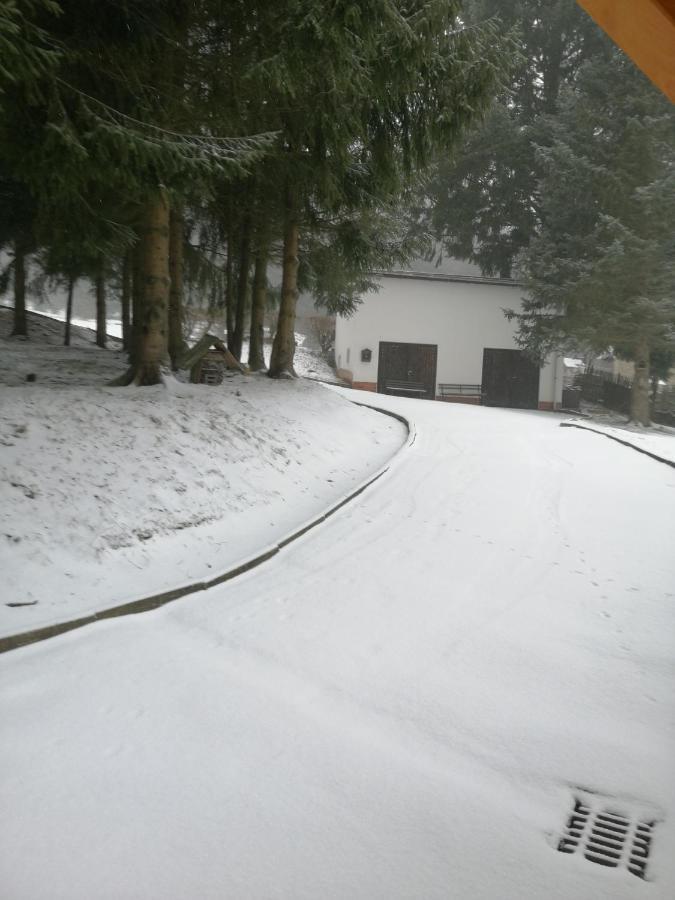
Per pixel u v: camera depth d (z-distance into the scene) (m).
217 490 7.61
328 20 8.09
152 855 2.72
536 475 10.98
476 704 4.06
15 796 3.03
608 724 3.89
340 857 2.76
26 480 6.09
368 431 13.52
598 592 6.01
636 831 3.03
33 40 7.12
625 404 32.56
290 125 11.52
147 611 5.20
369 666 4.50
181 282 14.10
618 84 25.17
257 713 3.85
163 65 9.31
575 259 26.36
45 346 20.30
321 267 17.95
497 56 11.24
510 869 2.76
